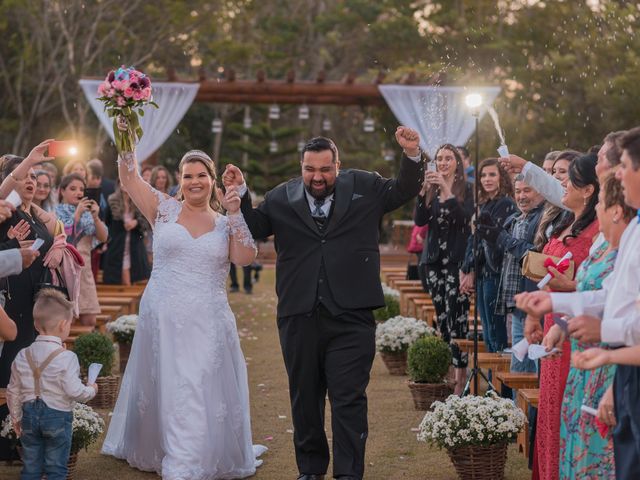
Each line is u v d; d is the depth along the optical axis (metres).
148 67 32.28
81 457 6.30
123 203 12.34
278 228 5.63
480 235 6.48
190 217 5.96
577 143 25.98
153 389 5.90
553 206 5.73
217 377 5.82
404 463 6.17
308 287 5.49
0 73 31.52
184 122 37.75
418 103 19.73
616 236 3.90
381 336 9.38
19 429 5.32
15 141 32.50
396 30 32.22
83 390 5.30
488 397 5.89
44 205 9.12
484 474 5.64
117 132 5.80
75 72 30.36
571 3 27.56
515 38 28.17
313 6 45.31
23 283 5.94
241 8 36.56
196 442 5.64
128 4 31.08
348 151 41.44
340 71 43.34
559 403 4.77
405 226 25.77
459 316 8.14
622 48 25.19
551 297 3.68
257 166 35.81
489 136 25.98
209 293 5.88
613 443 3.63
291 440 6.80
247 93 20.69
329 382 5.49
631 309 3.55
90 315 9.24
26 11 29.80
